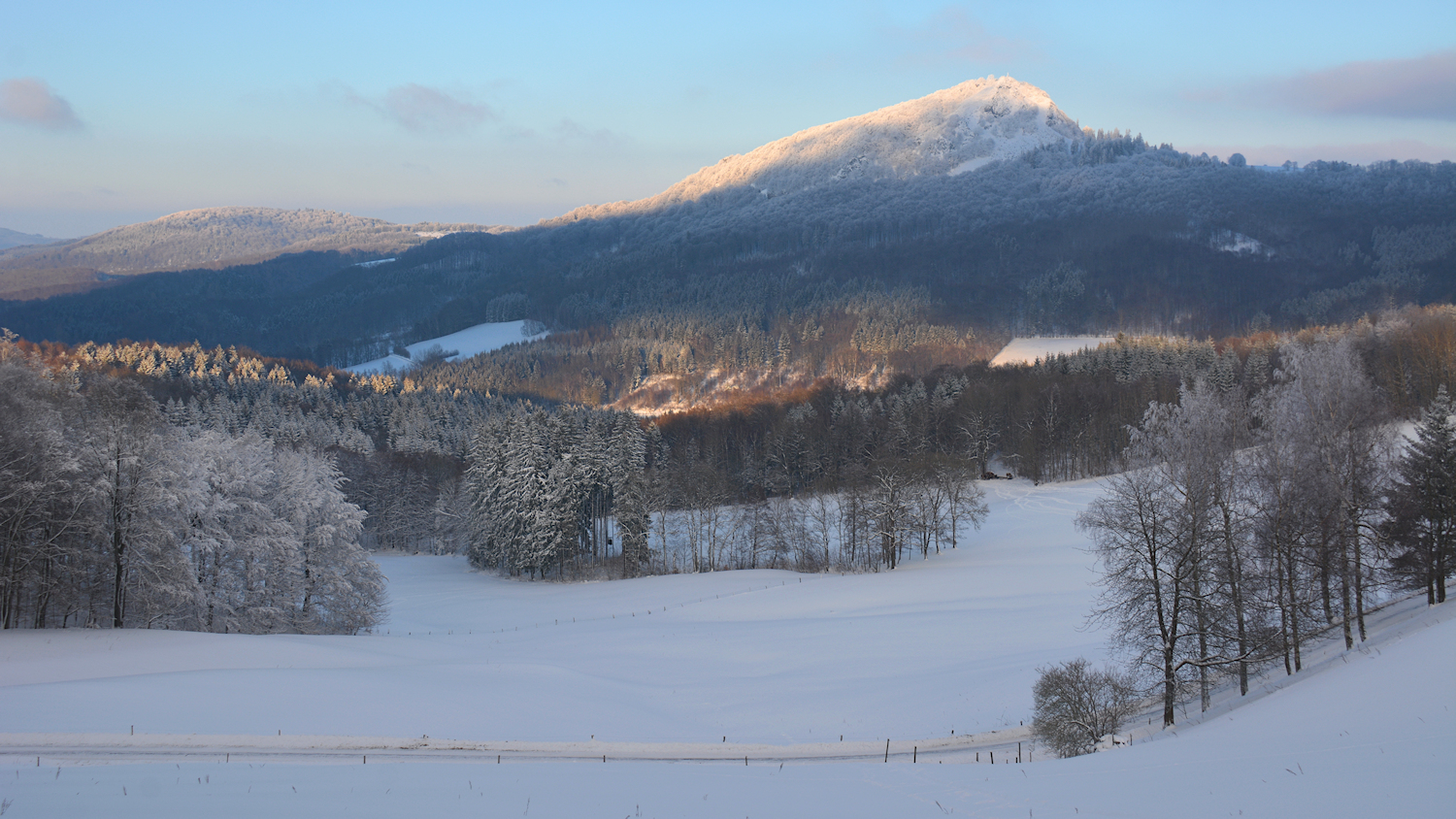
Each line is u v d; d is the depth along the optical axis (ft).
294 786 69.92
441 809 63.67
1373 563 127.65
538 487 296.10
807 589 226.99
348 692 112.88
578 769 85.30
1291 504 103.40
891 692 124.77
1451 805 47.73
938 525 295.69
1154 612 102.12
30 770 73.97
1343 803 52.13
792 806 67.56
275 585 181.16
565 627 198.49
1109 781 69.31
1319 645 116.37
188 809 60.18
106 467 146.82
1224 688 111.96
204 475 168.76
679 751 100.73
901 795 71.67
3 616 143.13
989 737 105.19
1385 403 111.55
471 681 126.41
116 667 122.11
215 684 109.91
